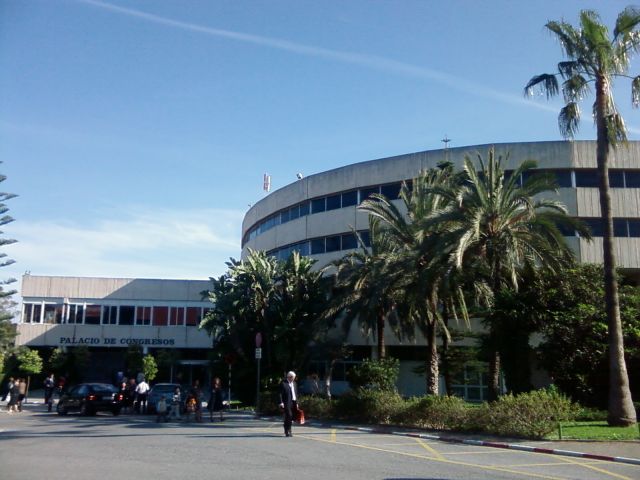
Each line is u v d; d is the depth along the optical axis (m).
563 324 23.75
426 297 23.86
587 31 20.17
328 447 15.06
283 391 17.91
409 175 37.94
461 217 22.47
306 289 34.91
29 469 10.90
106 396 28.20
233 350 36.28
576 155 34.47
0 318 42.94
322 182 42.34
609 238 19.94
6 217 38.72
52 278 51.22
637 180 34.34
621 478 11.25
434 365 25.58
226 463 11.98
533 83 21.55
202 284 52.59
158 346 51.22
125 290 51.84
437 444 16.39
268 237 48.19
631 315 23.83
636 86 20.31
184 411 26.25
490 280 24.62
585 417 21.05
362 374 29.00
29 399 42.88
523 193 22.56
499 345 24.45
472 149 36.31
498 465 12.60
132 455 13.10
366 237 39.19
